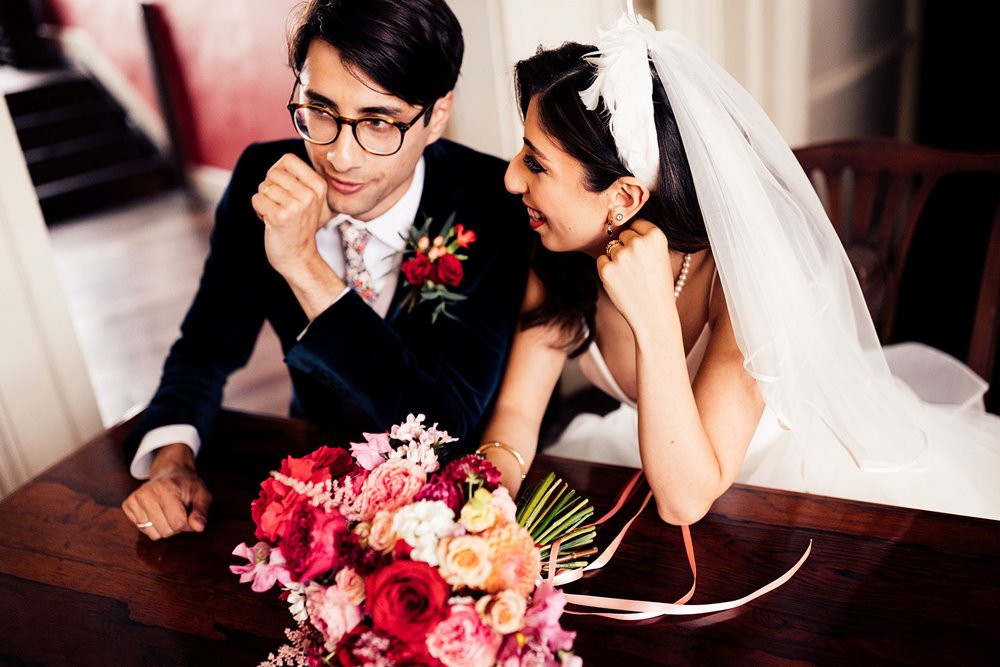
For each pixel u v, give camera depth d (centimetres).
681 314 146
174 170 599
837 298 139
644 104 115
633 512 127
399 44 127
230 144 550
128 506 134
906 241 201
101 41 611
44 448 209
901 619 103
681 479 119
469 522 85
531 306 156
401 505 89
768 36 271
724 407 129
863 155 203
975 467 156
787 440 161
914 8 351
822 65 306
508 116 226
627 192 123
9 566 130
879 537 116
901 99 363
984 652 98
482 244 158
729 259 123
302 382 171
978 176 314
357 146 135
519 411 150
